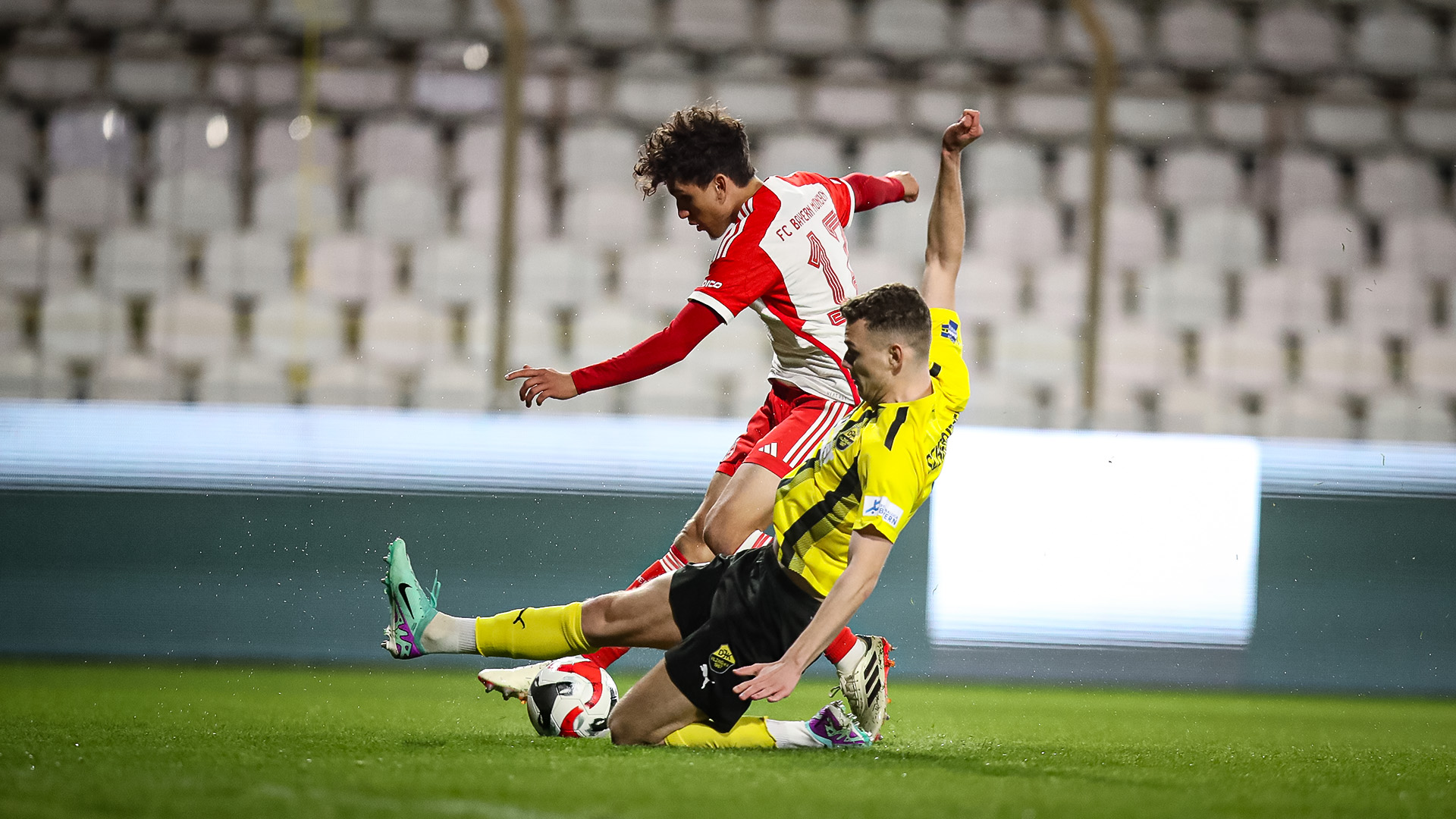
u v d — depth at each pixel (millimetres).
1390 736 16094
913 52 37625
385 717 14461
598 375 11656
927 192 36656
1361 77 37781
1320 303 36469
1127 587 24109
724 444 24672
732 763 9742
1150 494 24219
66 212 35562
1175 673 24172
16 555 24031
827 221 12594
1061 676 23938
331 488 24281
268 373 34500
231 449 24375
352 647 24094
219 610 24109
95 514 24141
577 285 35438
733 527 12000
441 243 35938
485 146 36594
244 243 35656
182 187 35938
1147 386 35406
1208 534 24312
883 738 13180
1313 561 24500
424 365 34562
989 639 23984
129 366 34438
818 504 10320
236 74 36438
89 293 34969
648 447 24516
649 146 12227
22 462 24109
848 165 36812
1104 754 12000
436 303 35438
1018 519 24156
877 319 9859
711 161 12008
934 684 23688
